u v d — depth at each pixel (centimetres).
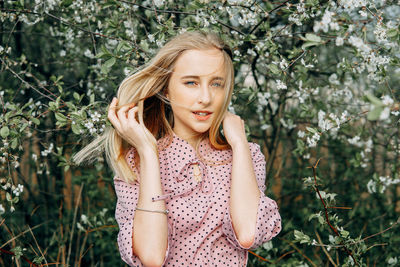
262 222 136
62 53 244
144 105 150
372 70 165
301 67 214
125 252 130
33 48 270
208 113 136
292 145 285
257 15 183
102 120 157
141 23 214
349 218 258
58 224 272
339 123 176
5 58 205
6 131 164
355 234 254
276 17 229
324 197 187
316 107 243
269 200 143
